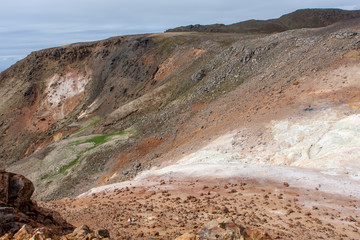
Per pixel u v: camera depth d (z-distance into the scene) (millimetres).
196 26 183500
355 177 21109
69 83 127438
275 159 29594
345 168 22906
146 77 101625
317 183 20812
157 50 108438
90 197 25656
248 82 55750
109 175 52125
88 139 69438
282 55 56438
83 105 115125
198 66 83312
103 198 24031
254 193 20141
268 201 18328
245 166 26125
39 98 126312
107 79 118750
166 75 94625
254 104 44000
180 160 38719
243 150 33625
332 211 16500
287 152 29750
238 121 41844
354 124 28188
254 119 38938
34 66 136625
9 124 117750
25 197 11812
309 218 15430
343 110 31922
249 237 8031
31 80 132250
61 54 138500
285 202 18109
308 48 50781
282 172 23656
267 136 33812
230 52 74625
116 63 121188
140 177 29328
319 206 17281
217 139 39469
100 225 14578
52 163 61938
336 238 12602
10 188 11500
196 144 42844
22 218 10461
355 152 24516
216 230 8086
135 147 56625
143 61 107938
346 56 41281
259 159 30656
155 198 21078
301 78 42406
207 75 73562
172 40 110562
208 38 101062
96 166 56094
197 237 7891
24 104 123875
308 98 37031
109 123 76562
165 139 55438
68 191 52062
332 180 21016
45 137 104438
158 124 62844
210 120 50469
